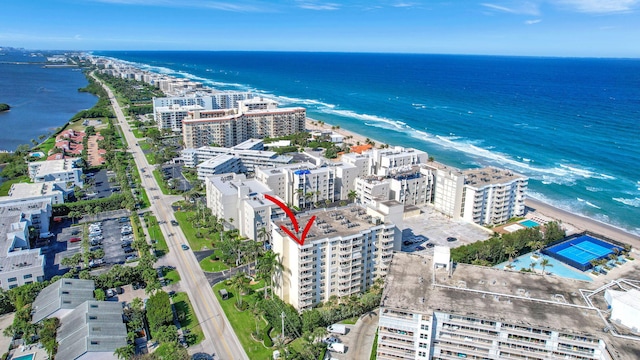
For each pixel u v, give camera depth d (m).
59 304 183.25
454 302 153.00
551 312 148.38
